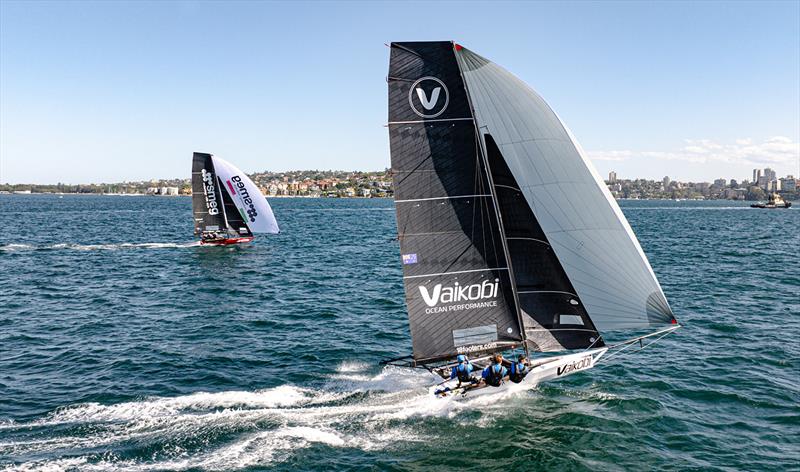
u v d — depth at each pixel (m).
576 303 16.97
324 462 13.87
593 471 13.66
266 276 42.38
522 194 16.64
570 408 17.03
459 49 15.83
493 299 16.84
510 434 15.37
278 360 21.89
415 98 15.52
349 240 73.38
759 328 26.12
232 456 14.00
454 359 16.91
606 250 16.50
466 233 16.33
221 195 60.88
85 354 22.61
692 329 25.98
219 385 19.12
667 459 14.25
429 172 15.83
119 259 51.28
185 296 34.62
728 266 46.00
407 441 14.95
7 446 14.38
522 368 16.92
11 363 21.44
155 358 22.06
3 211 147.38
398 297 34.59
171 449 14.33
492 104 16.38
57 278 41.03
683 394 18.28
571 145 16.45
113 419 16.17
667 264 47.19
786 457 14.34
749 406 17.39
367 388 18.69
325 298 34.19
